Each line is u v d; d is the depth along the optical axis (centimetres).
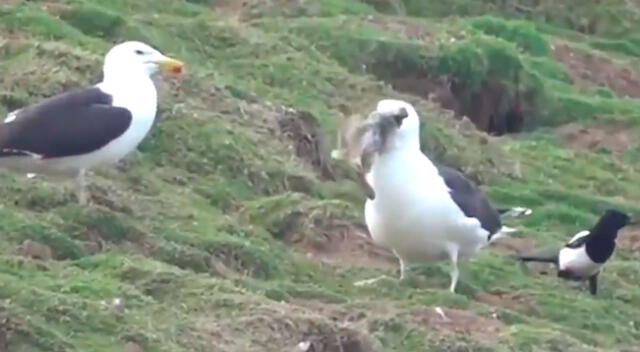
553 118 3083
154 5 2839
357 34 3005
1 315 1266
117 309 1345
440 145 2486
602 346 1645
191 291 1441
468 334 1488
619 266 2002
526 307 1717
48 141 1597
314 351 1370
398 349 1429
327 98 2584
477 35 3281
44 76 2036
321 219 1844
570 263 1842
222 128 2044
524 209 2184
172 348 1302
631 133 3050
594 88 3506
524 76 3075
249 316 1391
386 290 1639
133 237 1614
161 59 1677
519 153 2680
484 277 1788
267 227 1834
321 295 1570
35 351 1254
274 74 2600
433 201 1609
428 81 2981
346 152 1648
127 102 1638
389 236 1641
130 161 1900
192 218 1748
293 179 2017
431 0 3794
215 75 2364
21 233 1537
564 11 4100
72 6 2508
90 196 1688
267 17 3180
